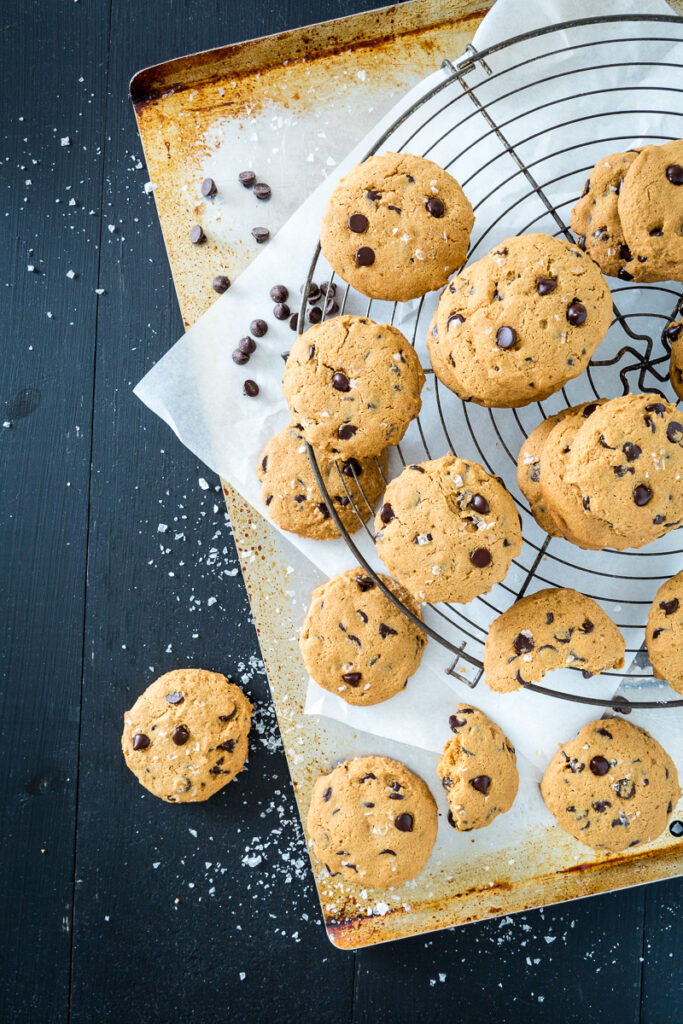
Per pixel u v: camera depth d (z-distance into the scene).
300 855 0.69
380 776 0.65
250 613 0.69
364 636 0.64
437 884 0.67
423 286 0.62
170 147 0.67
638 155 0.60
